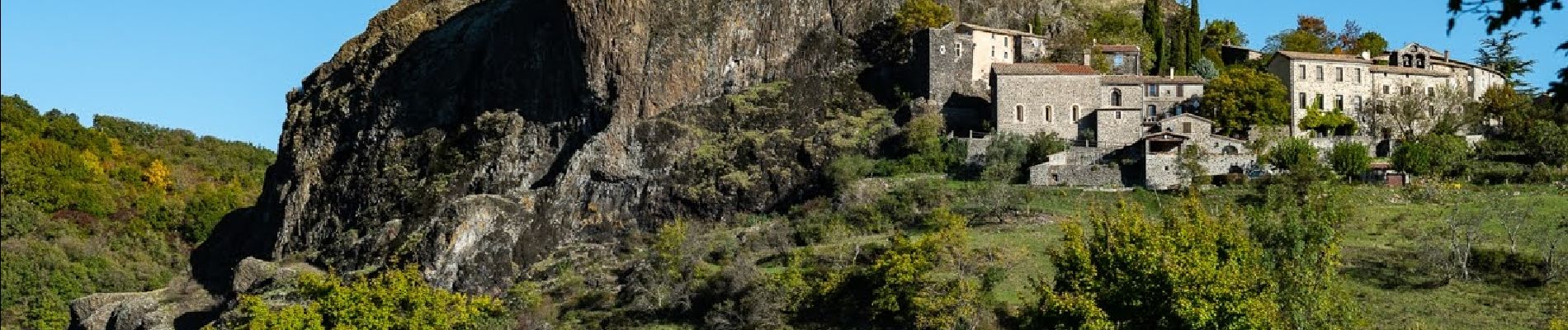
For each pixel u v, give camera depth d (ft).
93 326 575.38
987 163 536.42
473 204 529.45
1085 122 571.69
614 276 479.00
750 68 606.14
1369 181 531.09
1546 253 413.18
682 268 455.63
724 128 573.74
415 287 337.52
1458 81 641.40
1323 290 269.85
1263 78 586.04
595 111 583.58
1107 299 248.32
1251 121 579.48
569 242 535.60
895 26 618.03
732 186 543.39
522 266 517.96
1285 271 259.19
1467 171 533.14
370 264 547.08
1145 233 252.42
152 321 551.59
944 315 369.30
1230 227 265.54
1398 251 425.28
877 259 411.54
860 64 615.98
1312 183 490.08
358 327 319.68
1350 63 601.62
